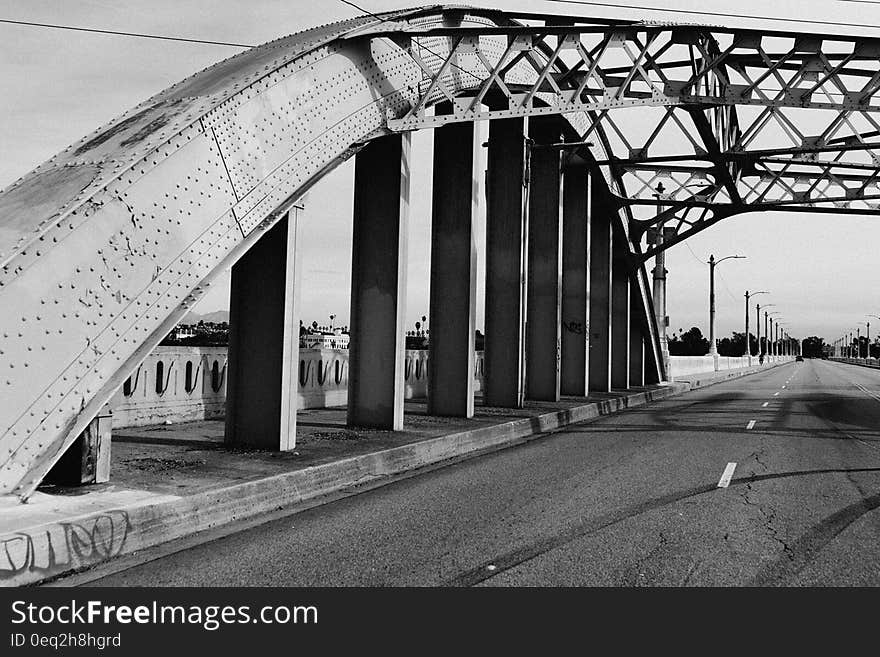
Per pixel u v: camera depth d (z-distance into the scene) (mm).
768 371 80000
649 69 16906
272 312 9922
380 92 11594
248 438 10062
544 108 13711
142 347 7332
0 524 5426
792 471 10602
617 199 26031
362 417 12797
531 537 6672
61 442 6453
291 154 9586
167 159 7652
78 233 6676
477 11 13727
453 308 15430
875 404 25594
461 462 11344
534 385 21000
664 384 35344
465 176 15211
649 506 8086
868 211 26156
